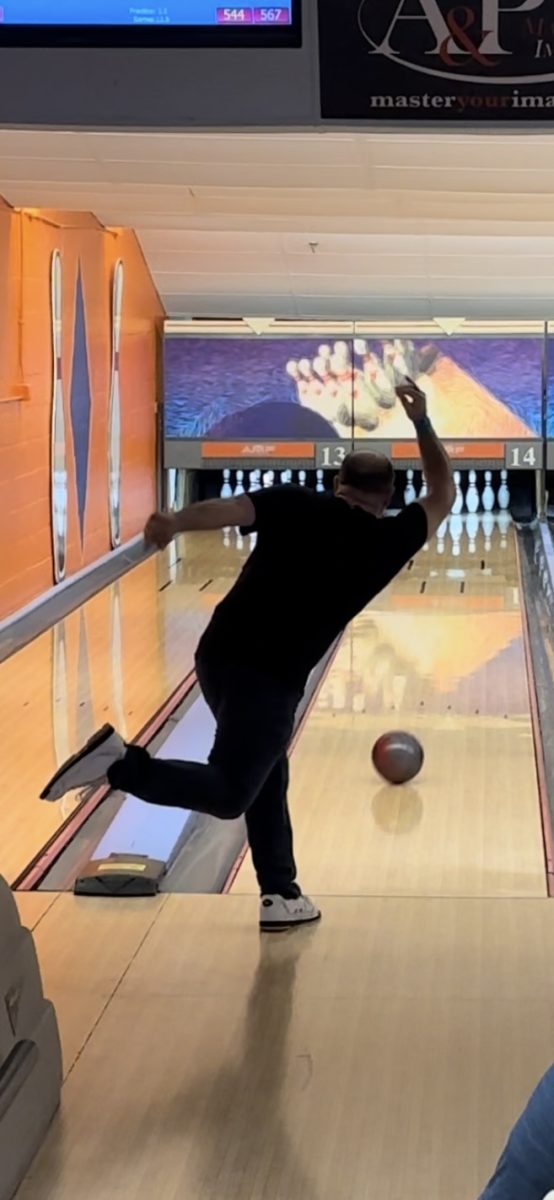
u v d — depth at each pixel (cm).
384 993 268
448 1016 258
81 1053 243
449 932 301
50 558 723
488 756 445
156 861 336
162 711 501
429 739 463
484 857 353
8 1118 198
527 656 584
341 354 981
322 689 528
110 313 840
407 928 303
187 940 295
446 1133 216
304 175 496
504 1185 169
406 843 364
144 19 286
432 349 978
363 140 446
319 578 267
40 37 288
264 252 902
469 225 748
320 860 350
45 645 613
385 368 981
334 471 1077
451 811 391
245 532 273
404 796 405
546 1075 170
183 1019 257
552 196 562
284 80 287
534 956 288
